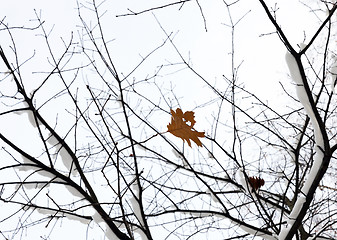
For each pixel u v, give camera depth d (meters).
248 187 4.55
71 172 4.25
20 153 3.89
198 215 4.87
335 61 3.85
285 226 4.46
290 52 3.44
